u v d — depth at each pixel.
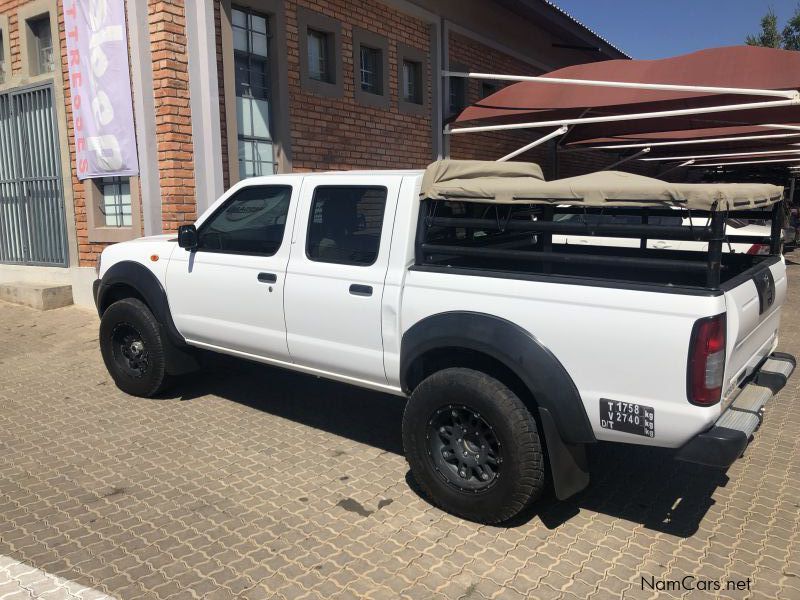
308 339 4.27
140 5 7.22
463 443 3.55
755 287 3.48
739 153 12.05
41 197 9.36
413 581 3.02
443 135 11.84
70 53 8.20
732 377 3.22
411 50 11.02
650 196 3.00
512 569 3.11
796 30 28.52
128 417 5.14
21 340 7.50
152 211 7.58
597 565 3.15
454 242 4.08
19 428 4.90
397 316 3.78
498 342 3.32
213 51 7.57
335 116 9.55
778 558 3.21
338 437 4.76
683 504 3.77
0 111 9.66
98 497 3.81
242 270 4.61
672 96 7.07
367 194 3.99
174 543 3.32
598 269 4.68
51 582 2.99
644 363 2.98
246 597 2.89
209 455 4.42
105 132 7.93
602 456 4.47
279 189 4.51
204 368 5.64
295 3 8.77
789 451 4.49
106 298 5.70
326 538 3.38
